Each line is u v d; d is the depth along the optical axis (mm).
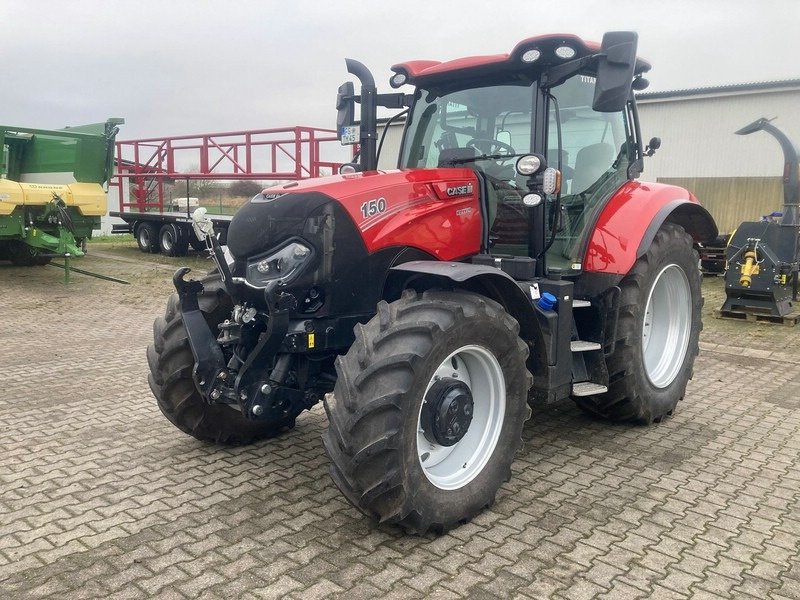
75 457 4137
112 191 19797
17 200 11461
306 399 3658
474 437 3471
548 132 4148
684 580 2840
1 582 2773
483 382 3467
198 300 3992
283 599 2666
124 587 2742
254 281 3506
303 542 3119
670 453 4281
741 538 3197
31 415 4910
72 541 3109
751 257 8469
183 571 2865
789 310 8695
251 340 3666
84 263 15062
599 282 4309
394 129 5281
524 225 4145
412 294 3248
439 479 3252
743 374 6273
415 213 3707
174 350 3893
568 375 3959
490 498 3408
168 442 4402
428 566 2928
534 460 4152
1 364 6391
